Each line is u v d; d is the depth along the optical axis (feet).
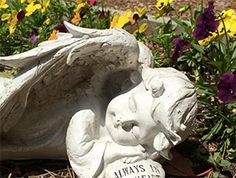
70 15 4.46
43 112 3.20
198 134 3.51
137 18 4.00
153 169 2.94
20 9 4.47
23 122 3.20
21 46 4.32
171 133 2.83
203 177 3.26
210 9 3.37
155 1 6.00
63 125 3.18
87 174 2.96
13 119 3.11
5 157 3.26
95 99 3.11
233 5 5.69
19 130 3.22
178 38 3.77
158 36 4.10
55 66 2.93
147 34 4.61
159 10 4.08
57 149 3.22
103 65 3.04
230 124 3.44
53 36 3.84
